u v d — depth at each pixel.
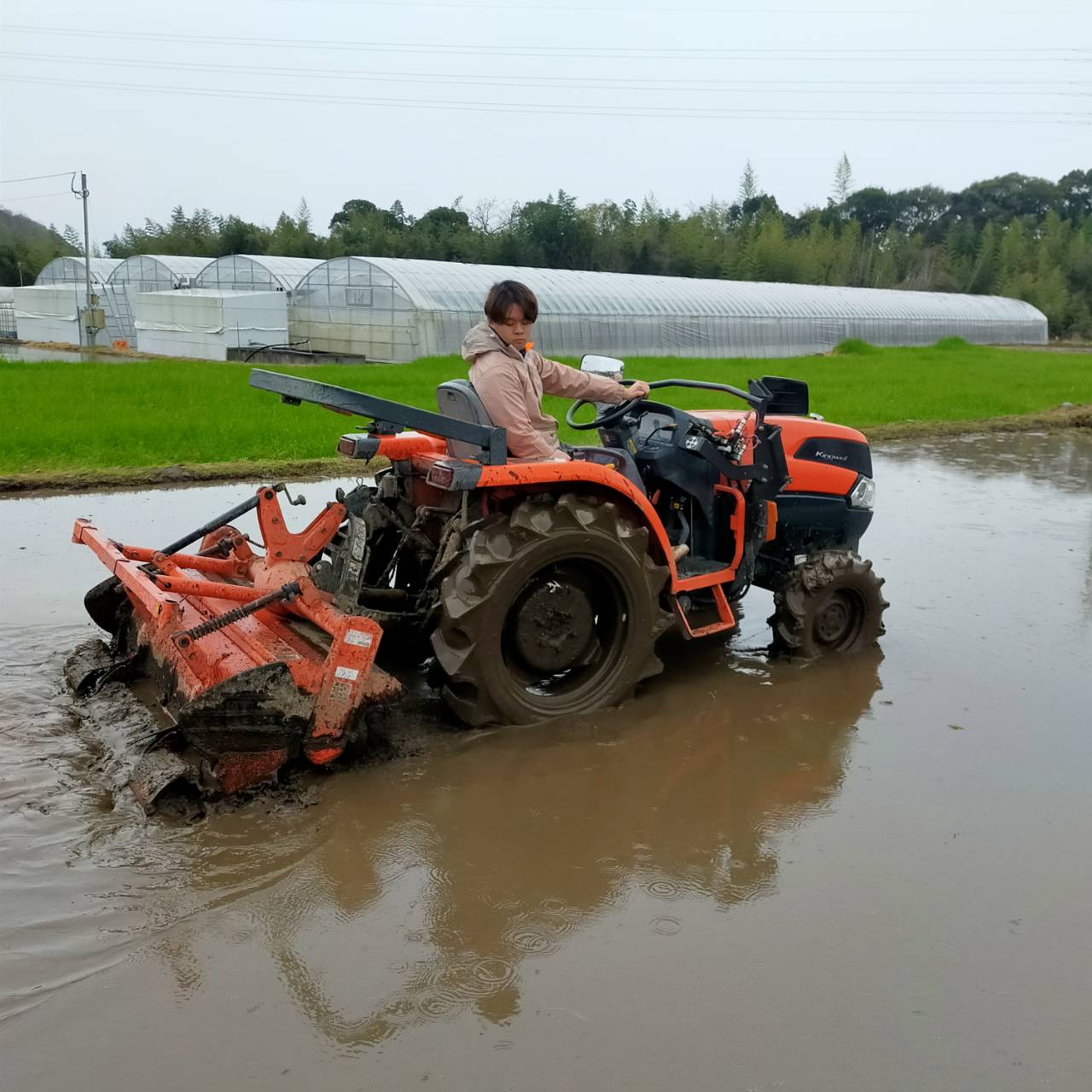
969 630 5.81
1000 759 4.18
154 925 2.89
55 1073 2.33
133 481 9.10
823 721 4.53
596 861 3.31
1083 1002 2.68
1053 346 43.91
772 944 2.89
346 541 4.27
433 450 4.62
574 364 24.17
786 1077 2.37
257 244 54.94
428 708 4.52
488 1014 2.56
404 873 3.21
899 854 3.41
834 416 14.48
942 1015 2.61
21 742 4.00
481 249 51.19
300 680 3.67
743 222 61.84
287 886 3.11
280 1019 2.53
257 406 13.64
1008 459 11.95
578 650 4.49
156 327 31.72
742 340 32.78
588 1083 2.33
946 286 61.97
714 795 3.81
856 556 5.34
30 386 15.73
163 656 4.05
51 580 6.13
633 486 4.45
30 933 2.84
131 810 3.52
